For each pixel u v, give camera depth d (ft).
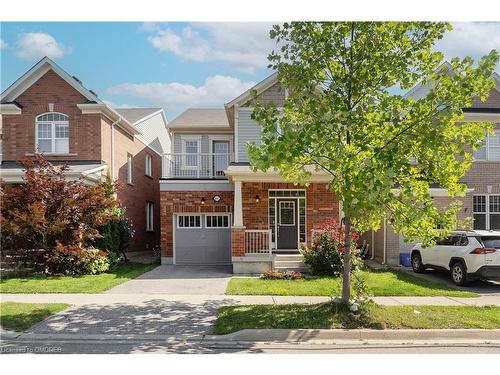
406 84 27.43
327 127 25.90
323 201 55.72
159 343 23.31
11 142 58.18
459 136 26.37
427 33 26.55
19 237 46.32
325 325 25.21
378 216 28.30
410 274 47.52
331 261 46.32
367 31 26.58
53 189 46.68
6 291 36.35
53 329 25.41
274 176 51.47
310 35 27.48
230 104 56.95
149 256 71.77
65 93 58.80
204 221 58.49
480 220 58.34
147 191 80.18
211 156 61.93
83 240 48.32
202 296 34.86
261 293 35.65
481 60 24.58
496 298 34.68
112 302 32.53
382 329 24.82
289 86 28.45
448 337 24.57
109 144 61.98
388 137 26.35
